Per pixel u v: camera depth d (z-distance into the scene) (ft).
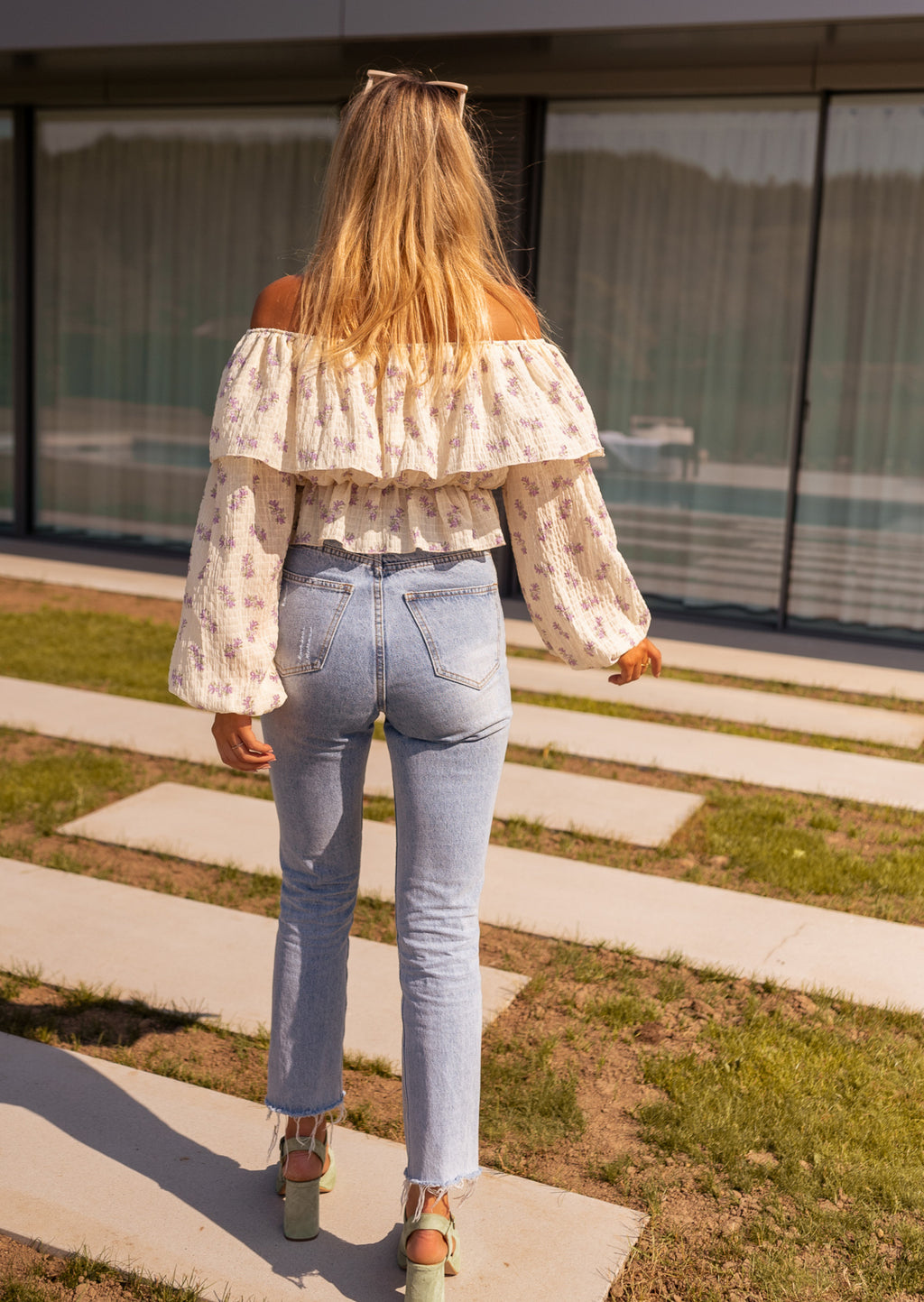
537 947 10.68
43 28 22.67
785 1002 9.93
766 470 23.81
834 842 13.56
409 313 5.83
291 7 20.89
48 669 19.13
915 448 22.85
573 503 6.22
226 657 5.86
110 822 13.03
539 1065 8.80
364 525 5.84
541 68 21.67
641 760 16.03
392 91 6.00
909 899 12.06
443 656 5.86
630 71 21.63
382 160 5.90
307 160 26.32
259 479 5.84
